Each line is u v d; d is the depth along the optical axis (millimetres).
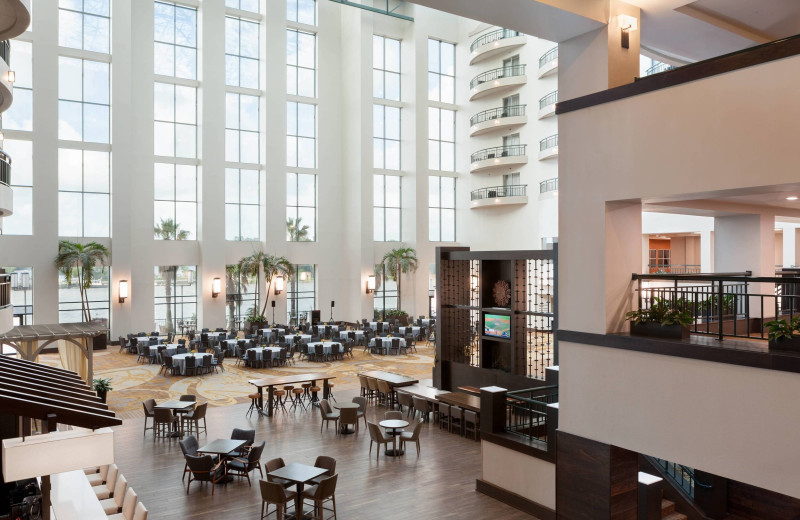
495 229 32438
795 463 5547
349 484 10586
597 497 7465
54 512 7836
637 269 7766
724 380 6121
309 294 31234
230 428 13922
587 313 7613
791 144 5637
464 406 13461
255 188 29609
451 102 34781
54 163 23953
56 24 23938
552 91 29328
